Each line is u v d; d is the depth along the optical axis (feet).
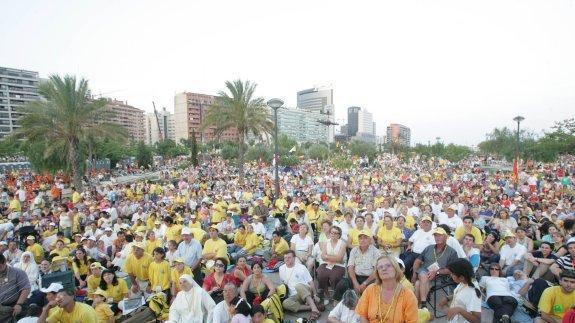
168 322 20.36
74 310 18.83
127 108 545.03
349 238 30.73
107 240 38.86
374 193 75.20
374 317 11.89
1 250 32.22
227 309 19.70
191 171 155.12
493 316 21.38
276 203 57.82
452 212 35.35
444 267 22.79
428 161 245.24
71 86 84.07
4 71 438.40
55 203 66.18
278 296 22.35
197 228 37.42
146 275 26.78
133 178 165.78
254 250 35.47
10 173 149.48
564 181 83.76
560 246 26.81
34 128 82.74
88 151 137.18
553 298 18.34
